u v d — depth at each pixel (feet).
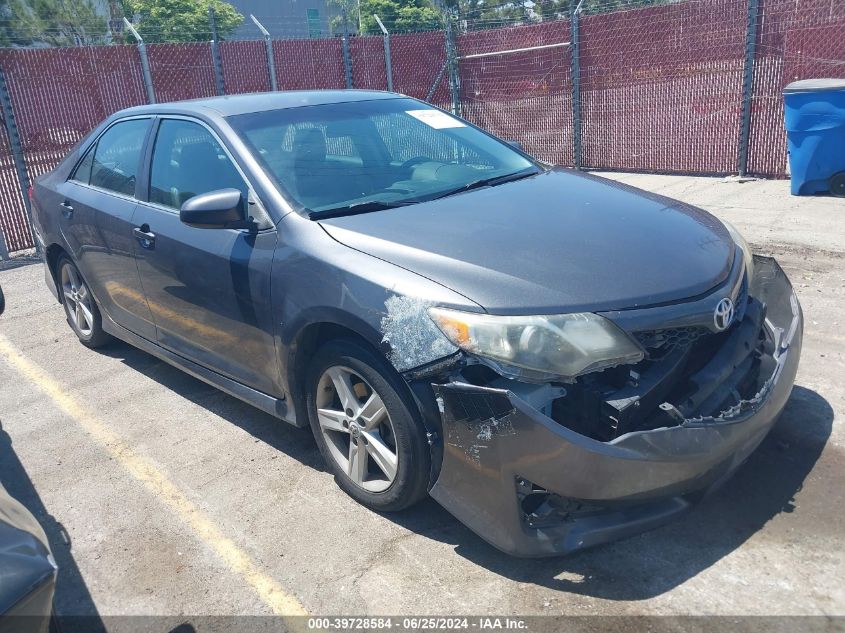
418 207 11.05
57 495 11.53
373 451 10.04
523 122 37.60
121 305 14.98
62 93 29.81
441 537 9.84
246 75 36.42
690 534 9.43
